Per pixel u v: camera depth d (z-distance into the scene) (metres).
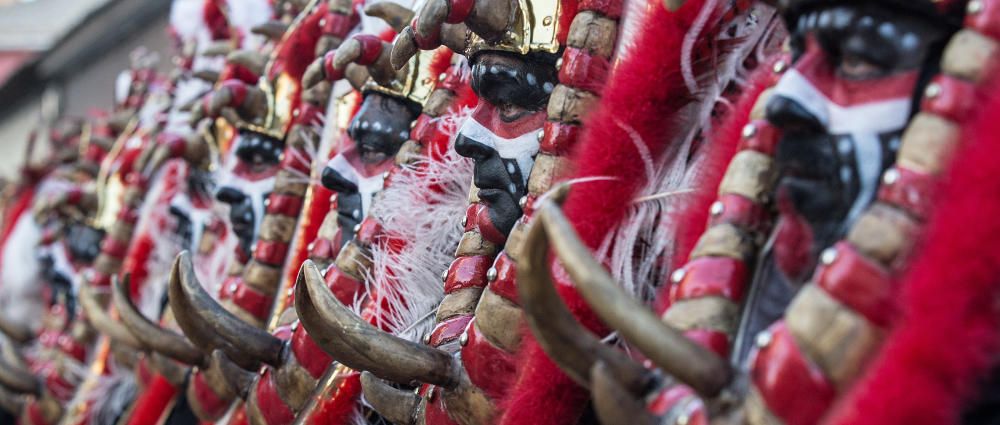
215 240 1.75
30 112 3.95
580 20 1.00
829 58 0.76
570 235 0.71
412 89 1.28
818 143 0.75
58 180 2.56
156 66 3.23
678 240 0.87
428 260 1.19
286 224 1.45
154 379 1.67
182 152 1.79
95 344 2.03
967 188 0.65
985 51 0.69
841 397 0.68
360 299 1.22
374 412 1.22
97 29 3.49
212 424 1.44
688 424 0.72
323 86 1.47
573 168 0.96
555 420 0.91
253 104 1.52
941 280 0.65
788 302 0.76
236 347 1.19
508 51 1.04
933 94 0.70
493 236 1.06
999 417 0.68
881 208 0.69
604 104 0.94
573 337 0.75
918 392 0.64
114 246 2.00
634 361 0.76
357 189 1.29
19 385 2.03
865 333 0.68
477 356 0.96
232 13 1.84
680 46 0.93
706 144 0.92
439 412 1.00
